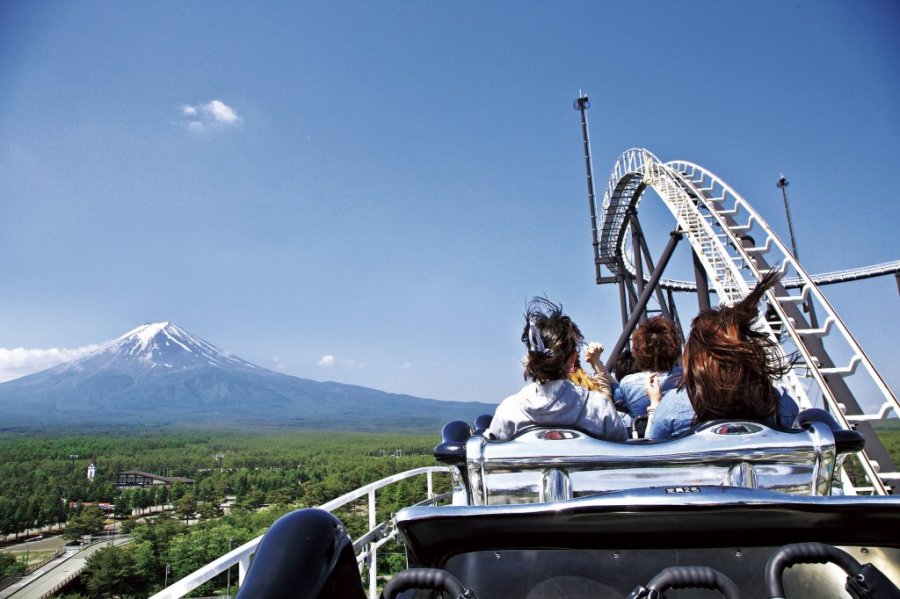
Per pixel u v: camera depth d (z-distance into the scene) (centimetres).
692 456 285
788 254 1797
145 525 11106
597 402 338
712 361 298
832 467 278
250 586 158
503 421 344
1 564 10369
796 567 219
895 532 196
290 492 14588
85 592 7319
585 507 202
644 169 3031
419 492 4953
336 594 174
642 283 3403
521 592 221
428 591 205
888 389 1260
